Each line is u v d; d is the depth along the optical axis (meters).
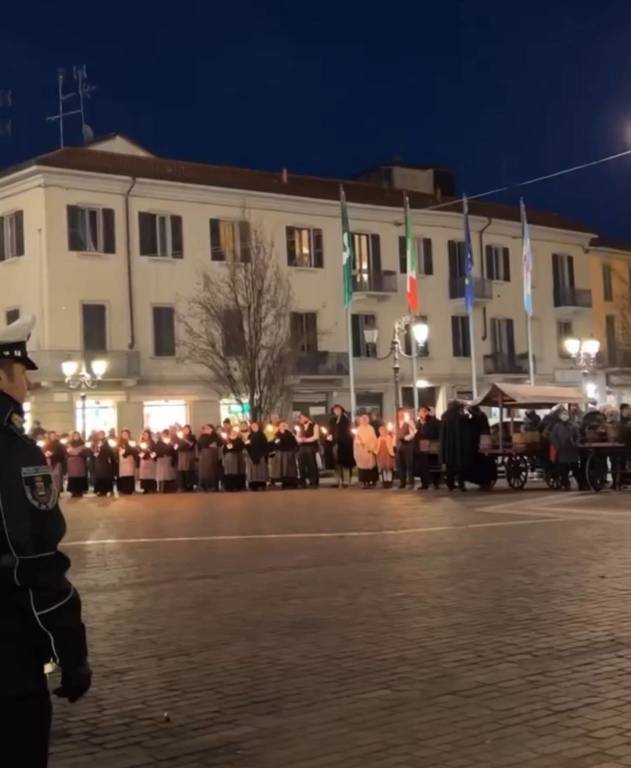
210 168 45.22
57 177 38.88
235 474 27.91
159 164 43.34
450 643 7.53
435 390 49.91
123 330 40.41
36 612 2.93
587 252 56.75
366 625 8.27
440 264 50.16
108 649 7.77
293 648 7.55
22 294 39.69
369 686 6.43
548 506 18.50
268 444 27.95
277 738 5.48
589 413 23.25
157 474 28.61
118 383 40.31
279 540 14.34
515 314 52.75
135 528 16.98
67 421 38.91
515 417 33.62
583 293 55.22
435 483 25.16
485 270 51.56
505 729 5.47
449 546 12.95
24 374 3.22
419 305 49.25
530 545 12.80
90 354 39.31
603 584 9.80
